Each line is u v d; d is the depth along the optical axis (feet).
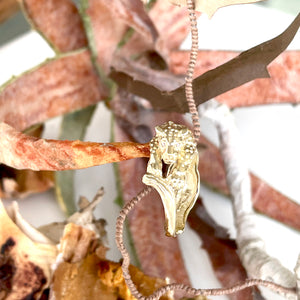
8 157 0.58
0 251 0.56
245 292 0.59
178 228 0.51
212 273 0.62
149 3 0.69
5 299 0.56
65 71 0.70
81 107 0.71
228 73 0.59
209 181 0.69
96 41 0.70
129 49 0.71
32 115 0.70
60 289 0.57
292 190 0.70
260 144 0.73
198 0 0.55
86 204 0.64
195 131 0.51
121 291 0.57
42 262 0.57
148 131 0.70
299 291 0.55
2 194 0.66
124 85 0.68
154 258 0.63
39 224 0.64
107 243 0.61
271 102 0.71
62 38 0.72
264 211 0.67
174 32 0.72
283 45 0.58
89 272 0.58
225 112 0.67
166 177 0.50
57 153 0.55
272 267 0.58
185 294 0.59
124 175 0.67
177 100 0.62
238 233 0.62
